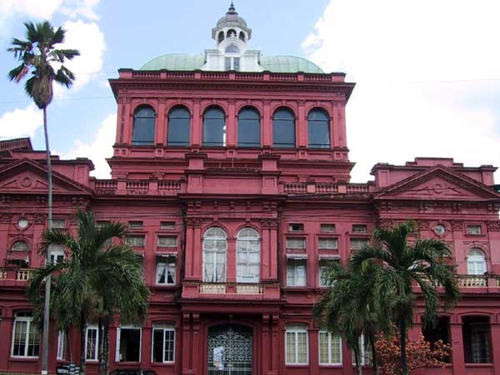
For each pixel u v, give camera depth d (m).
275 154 43.81
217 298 38.62
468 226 41.91
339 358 39.69
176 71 49.28
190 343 38.59
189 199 41.03
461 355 39.00
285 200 41.53
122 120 48.28
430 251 25.45
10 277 39.12
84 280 24.56
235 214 41.16
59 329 28.34
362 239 42.00
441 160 43.66
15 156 43.47
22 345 38.50
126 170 46.88
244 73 49.56
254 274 40.47
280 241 41.38
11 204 41.16
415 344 34.06
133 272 25.78
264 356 38.34
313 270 41.16
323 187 42.62
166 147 47.72
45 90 34.59
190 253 40.16
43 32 35.28
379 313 24.47
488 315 39.72
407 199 41.44
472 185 42.03
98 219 41.50
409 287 25.33
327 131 49.00
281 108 49.31
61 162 42.09
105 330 26.59
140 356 38.97
